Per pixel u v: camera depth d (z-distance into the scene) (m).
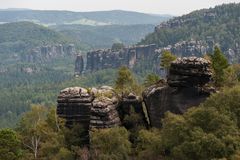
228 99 73.12
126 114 98.69
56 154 92.50
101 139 85.25
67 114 101.50
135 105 98.75
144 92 97.31
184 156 66.12
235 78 101.50
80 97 101.06
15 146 93.44
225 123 67.69
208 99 75.00
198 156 65.31
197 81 88.25
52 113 104.19
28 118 108.44
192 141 65.75
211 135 64.44
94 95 102.75
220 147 63.47
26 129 106.88
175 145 69.75
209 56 108.50
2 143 92.12
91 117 92.69
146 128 96.38
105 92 101.81
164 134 73.25
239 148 64.06
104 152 84.75
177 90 89.62
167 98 90.75
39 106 110.38
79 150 89.81
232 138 64.38
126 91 104.38
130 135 93.00
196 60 88.50
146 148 81.31
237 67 113.25
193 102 87.94
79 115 100.94
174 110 89.38
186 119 72.44
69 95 101.50
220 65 96.00
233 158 61.12
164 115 89.00
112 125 92.06
